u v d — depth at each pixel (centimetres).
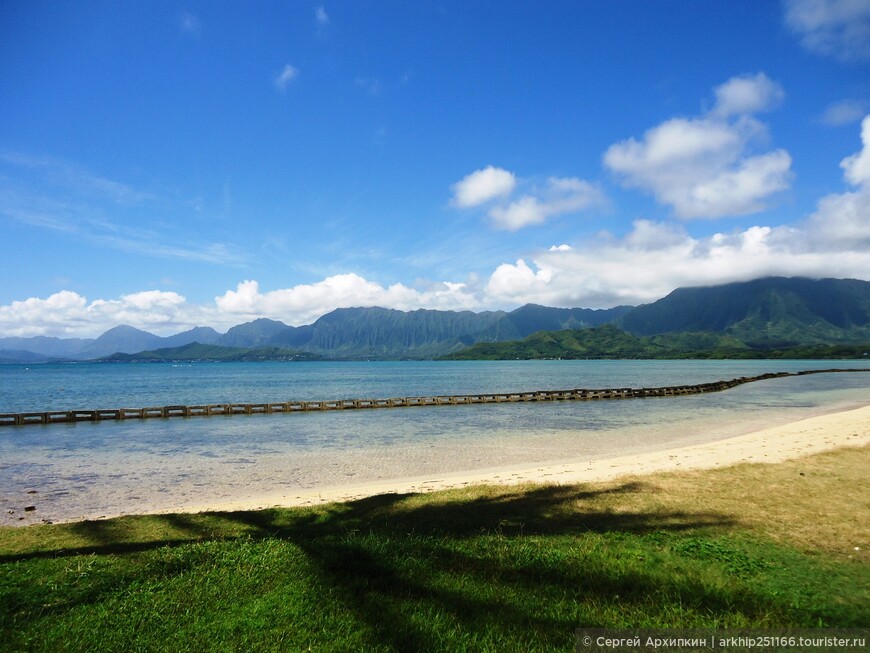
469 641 614
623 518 1159
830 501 1240
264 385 10869
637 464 2022
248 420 4631
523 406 5841
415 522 1195
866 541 959
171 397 7588
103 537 1138
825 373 13612
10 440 3453
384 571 834
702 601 715
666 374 14788
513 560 883
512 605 709
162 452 2908
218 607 720
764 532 1024
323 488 1941
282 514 1338
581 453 2719
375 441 3284
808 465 1678
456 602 721
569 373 16288
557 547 952
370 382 11975
